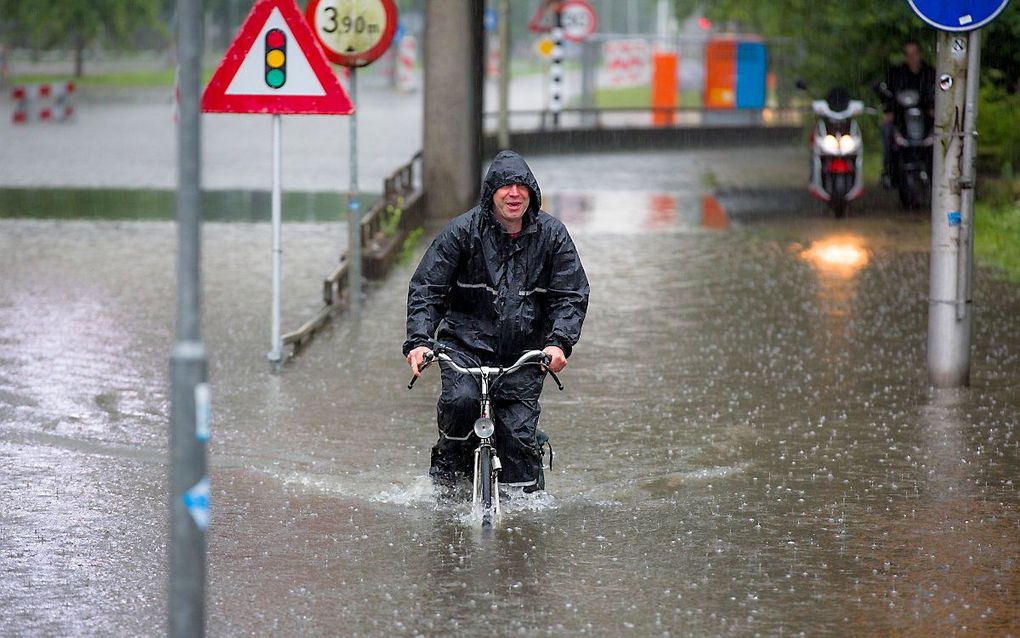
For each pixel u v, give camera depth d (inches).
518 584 680.4
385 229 1760.6
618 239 1883.6
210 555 721.6
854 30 2468.0
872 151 2778.1
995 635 617.0
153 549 731.4
